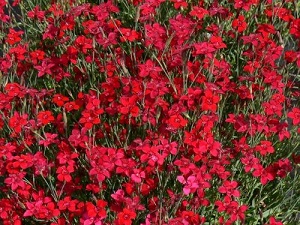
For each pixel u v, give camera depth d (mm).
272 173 364
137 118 403
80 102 401
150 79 402
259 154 411
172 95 400
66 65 433
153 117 376
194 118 388
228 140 420
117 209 345
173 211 353
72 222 378
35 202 342
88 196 401
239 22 450
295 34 432
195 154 360
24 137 384
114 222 339
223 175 352
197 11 437
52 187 359
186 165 346
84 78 451
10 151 365
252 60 440
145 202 388
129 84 392
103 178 339
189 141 359
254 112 431
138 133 404
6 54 436
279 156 428
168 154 365
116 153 347
